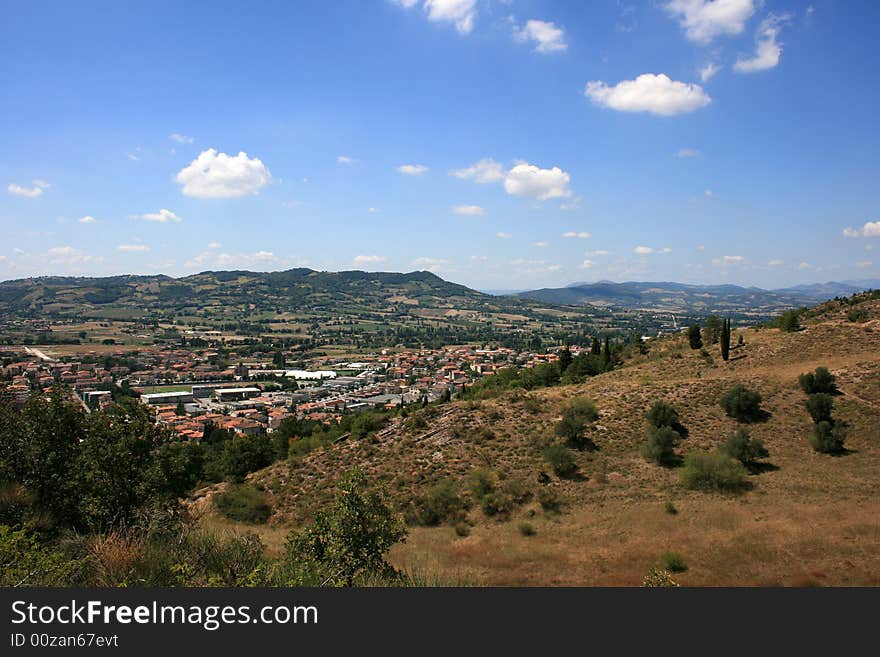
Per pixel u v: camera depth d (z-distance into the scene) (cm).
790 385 4253
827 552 1828
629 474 3244
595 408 4153
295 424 6475
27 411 1484
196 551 998
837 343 5312
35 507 1326
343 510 1209
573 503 2922
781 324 6419
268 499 3525
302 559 1102
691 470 3003
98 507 1355
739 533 2170
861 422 3575
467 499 3097
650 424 3853
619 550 2148
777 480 2933
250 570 960
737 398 3897
